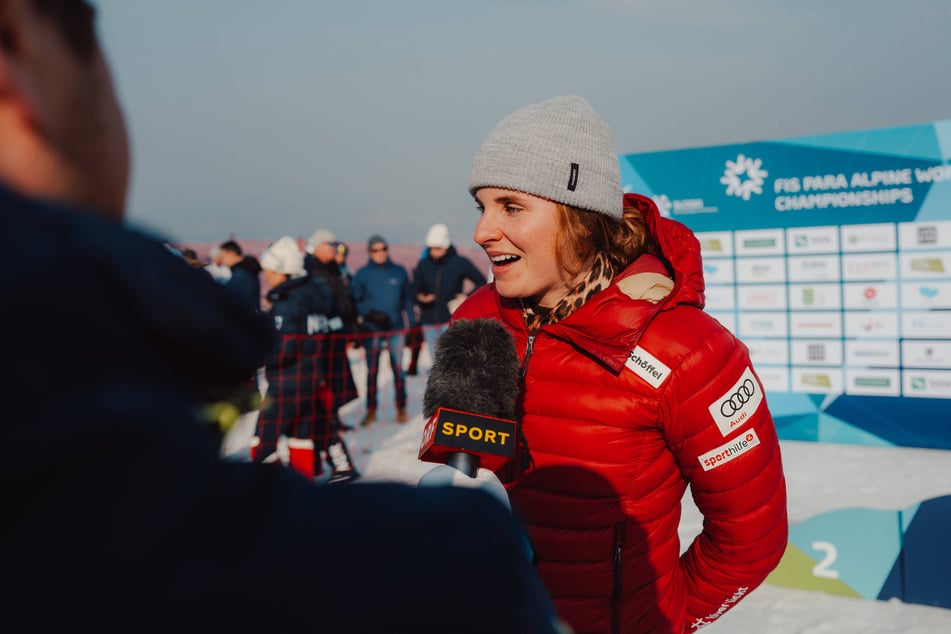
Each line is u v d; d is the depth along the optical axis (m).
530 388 1.40
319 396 4.86
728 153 6.30
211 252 9.35
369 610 0.32
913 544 3.34
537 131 1.32
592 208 1.33
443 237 7.73
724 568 1.44
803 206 6.12
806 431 6.28
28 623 0.26
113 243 0.31
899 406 5.96
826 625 3.18
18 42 0.31
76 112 0.33
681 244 1.41
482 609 0.35
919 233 5.77
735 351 1.37
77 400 0.27
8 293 0.26
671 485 1.40
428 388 0.99
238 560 0.31
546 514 1.40
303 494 0.36
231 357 0.34
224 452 0.37
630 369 1.32
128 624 0.27
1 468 0.25
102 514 0.27
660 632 1.41
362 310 7.18
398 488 0.39
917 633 3.07
